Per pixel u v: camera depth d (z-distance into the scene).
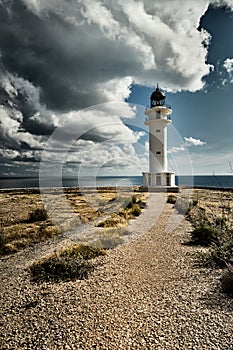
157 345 3.96
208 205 19.97
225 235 8.35
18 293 5.90
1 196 30.30
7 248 9.52
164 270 7.19
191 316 4.73
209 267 7.27
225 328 4.32
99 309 5.10
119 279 6.61
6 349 3.94
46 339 4.16
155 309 5.04
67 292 5.89
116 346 3.96
